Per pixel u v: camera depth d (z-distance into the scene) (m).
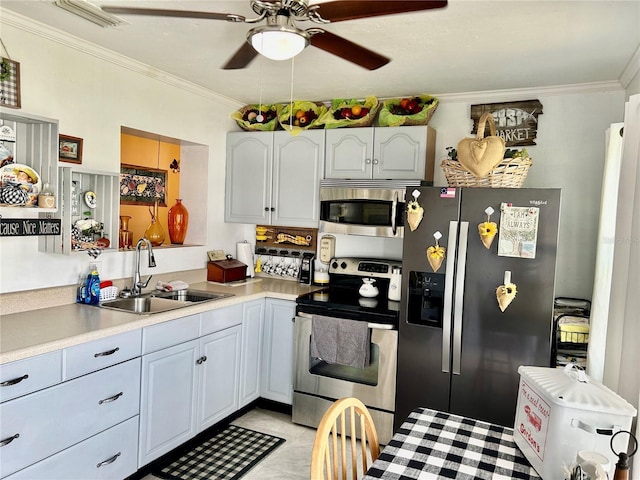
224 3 2.11
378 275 3.46
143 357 2.43
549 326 2.52
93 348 2.15
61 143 2.58
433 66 2.79
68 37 2.54
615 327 2.12
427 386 2.81
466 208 2.66
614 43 2.36
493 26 2.19
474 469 1.35
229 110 3.91
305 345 3.22
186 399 2.76
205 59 2.85
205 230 3.75
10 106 2.30
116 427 2.30
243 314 3.25
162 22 2.30
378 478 1.29
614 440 1.19
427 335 2.79
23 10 2.23
